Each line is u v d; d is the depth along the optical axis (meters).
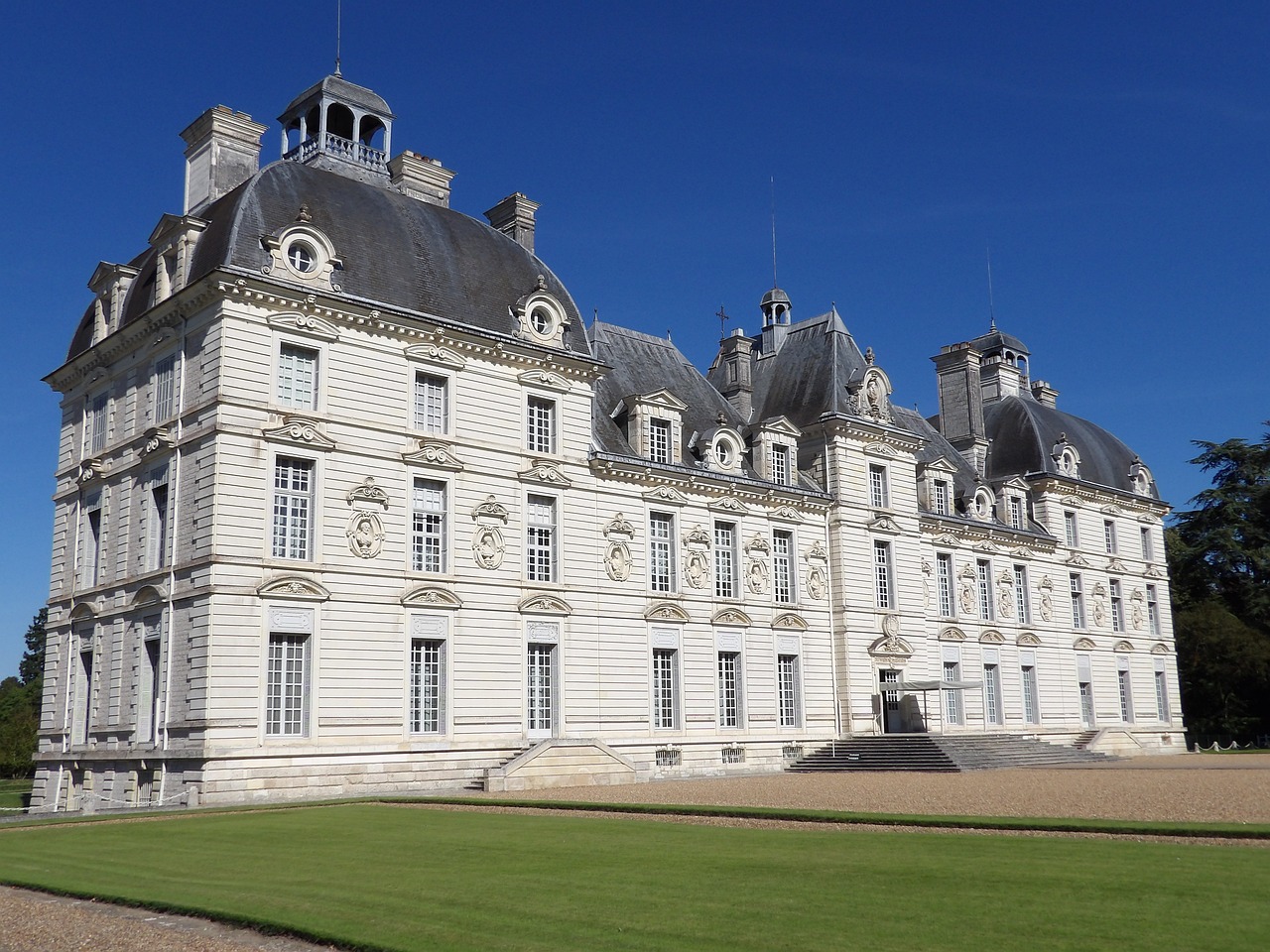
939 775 44.75
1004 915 14.38
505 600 43.00
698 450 52.38
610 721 45.75
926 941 13.00
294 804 33.75
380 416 40.53
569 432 46.38
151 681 38.75
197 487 37.16
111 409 43.81
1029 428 73.81
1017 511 69.81
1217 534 84.62
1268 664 77.75
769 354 63.38
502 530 43.31
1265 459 87.56
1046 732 67.31
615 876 18.05
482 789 39.25
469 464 42.69
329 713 37.56
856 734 54.50
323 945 13.90
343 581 38.56
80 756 41.31
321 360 39.47
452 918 14.83
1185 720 83.69
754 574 52.69
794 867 18.69
